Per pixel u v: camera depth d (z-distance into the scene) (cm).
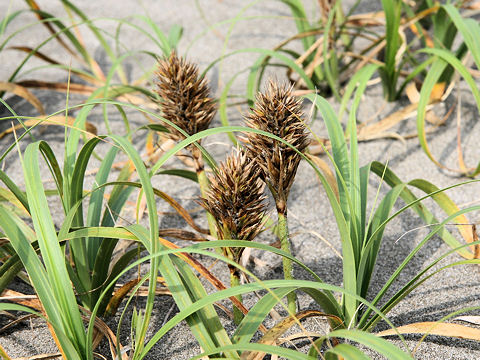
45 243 45
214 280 47
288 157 47
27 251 46
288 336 50
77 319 45
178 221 61
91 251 52
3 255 53
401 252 57
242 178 45
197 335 45
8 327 52
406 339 50
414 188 63
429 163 65
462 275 55
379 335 49
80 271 51
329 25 67
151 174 47
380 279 55
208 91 52
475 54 60
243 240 46
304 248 58
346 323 48
